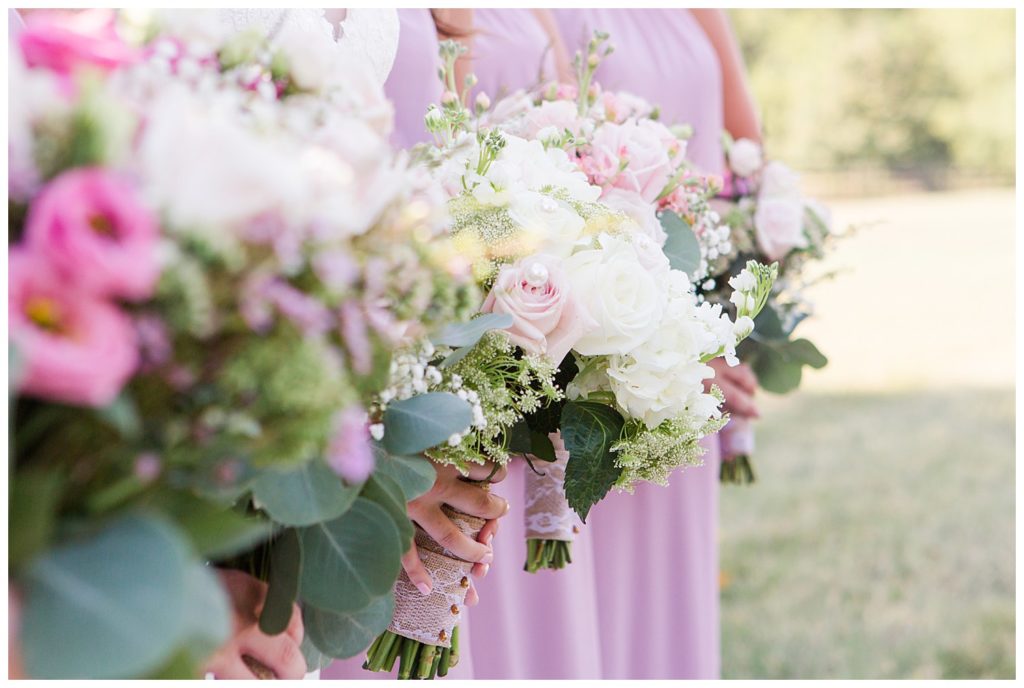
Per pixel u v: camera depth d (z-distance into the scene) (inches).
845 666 142.9
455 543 48.8
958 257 367.2
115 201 23.1
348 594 36.6
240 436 26.5
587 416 48.8
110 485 25.8
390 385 38.7
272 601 36.3
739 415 89.4
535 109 63.7
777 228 82.0
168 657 25.4
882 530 187.2
